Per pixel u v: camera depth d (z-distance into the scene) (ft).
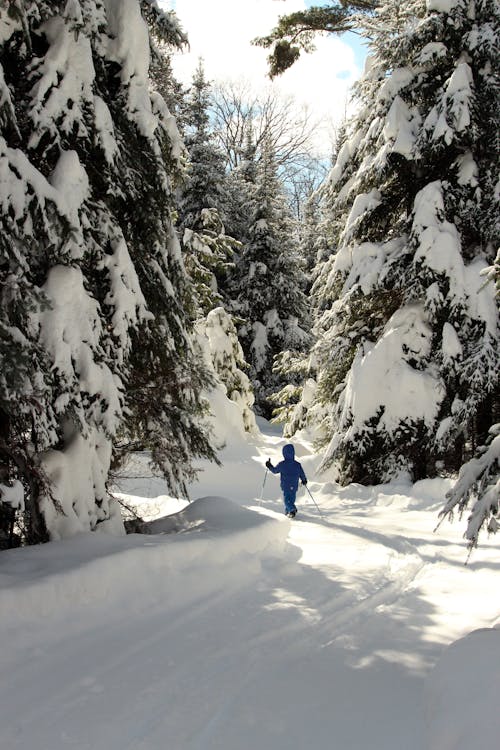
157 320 21.52
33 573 14.33
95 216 19.56
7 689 10.81
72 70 17.85
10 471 18.11
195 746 9.24
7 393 14.03
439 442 37.52
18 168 15.93
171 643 13.33
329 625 15.02
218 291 92.58
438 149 37.63
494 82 36.86
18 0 15.56
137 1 20.49
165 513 30.45
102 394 17.89
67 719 9.90
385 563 21.71
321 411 52.75
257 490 45.80
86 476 18.12
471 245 40.57
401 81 40.37
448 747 8.38
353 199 46.47
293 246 95.40
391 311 44.06
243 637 13.91
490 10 37.55
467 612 16.28
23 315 15.69
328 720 10.16
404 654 13.20
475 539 14.98
